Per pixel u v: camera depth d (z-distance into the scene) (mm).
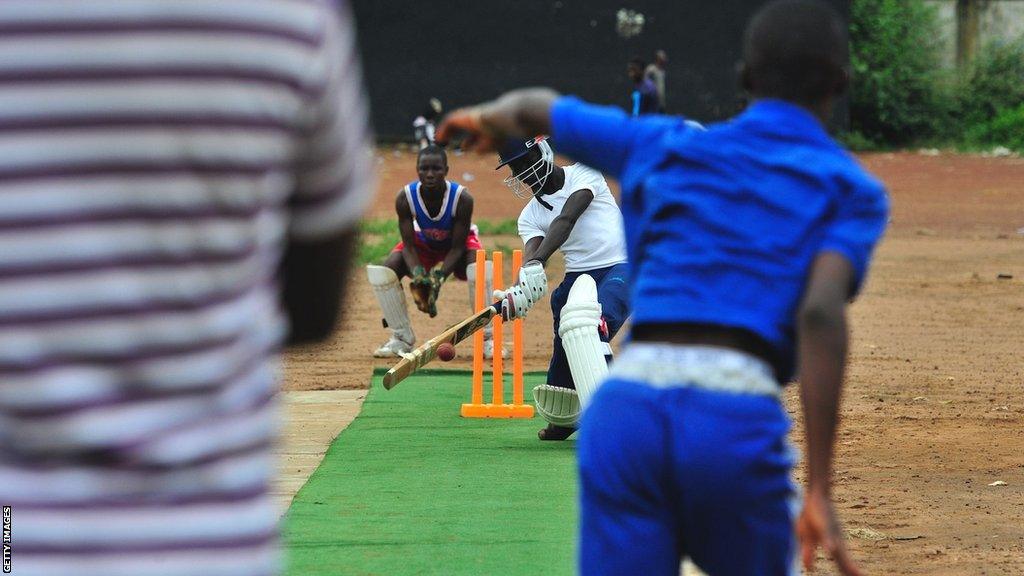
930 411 34031
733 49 142000
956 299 55812
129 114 6465
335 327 8492
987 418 33125
